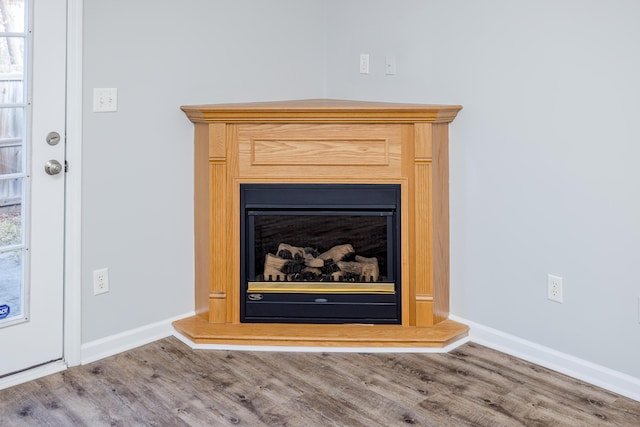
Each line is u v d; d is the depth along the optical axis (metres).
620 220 2.71
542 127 2.94
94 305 3.11
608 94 2.69
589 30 2.73
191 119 3.33
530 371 2.98
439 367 3.01
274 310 3.36
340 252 3.37
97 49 2.99
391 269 3.31
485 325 3.29
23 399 2.71
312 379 2.89
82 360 3.07
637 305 2.69
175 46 3.28
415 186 3.21
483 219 3.24
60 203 2.94
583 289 2.87
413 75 3.50
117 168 3.12
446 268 3.40
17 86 2.77
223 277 3.34
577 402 2.69
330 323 3.36
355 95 3.84
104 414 2.59
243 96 3.60
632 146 2.64
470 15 3.18
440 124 3.25
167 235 3.36
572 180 2.86
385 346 3.19
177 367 3.02
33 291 2.90
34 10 2.76
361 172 3.25
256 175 3.28
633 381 2.73
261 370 2.98
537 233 3.02
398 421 2.54
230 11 3.48
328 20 3.95
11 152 2.79
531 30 2.94
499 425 2.51
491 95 3.13
